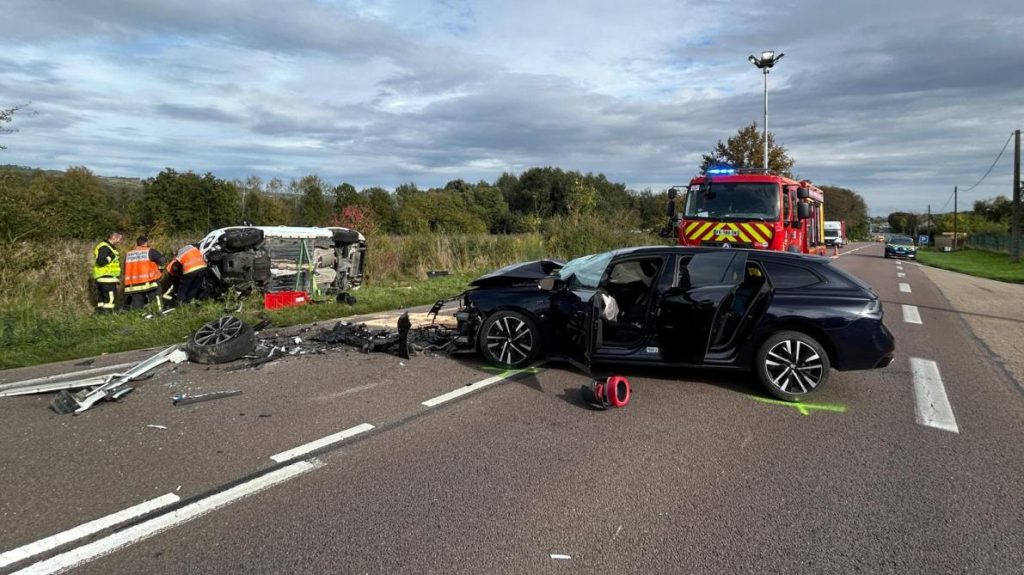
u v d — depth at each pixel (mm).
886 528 3273
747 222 12062
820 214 16266
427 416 5004
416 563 2893
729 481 3844
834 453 4328
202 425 4750
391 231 19891
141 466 3979
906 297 14922
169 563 2889
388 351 7188
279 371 6355
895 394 5863
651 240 22016
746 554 3002
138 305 10648
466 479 3826
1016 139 34438
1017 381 6453
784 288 5727
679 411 5223
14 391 5480
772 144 28953
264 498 3553
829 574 2840
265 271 11148
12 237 11055
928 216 112125
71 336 7902
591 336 5703
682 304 5750
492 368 6535
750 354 5703
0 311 9078
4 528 3189
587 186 24031
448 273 17344
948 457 4273
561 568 2859
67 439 4445
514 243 19922
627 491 3684
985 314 11930
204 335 6820
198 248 11594
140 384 5844
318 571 2822
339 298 11422
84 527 3205
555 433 4652
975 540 3158
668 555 2980
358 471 3936
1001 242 43375
